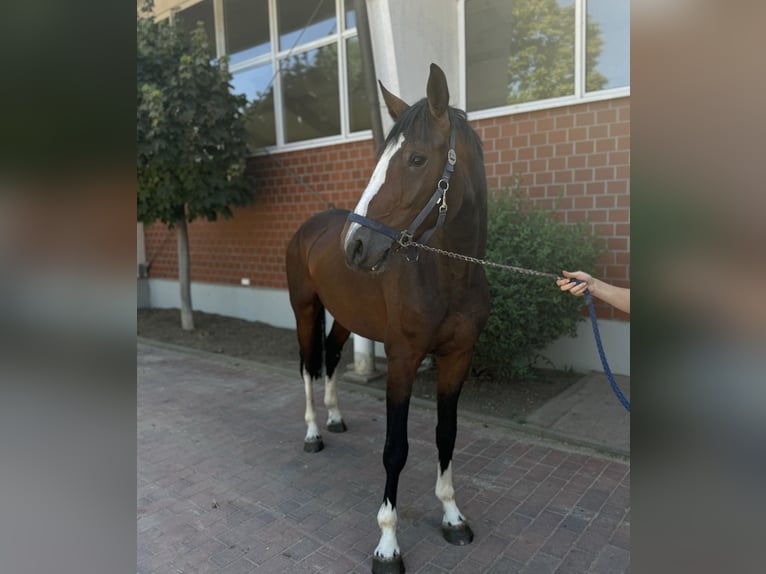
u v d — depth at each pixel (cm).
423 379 495
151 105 569
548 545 250
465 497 295
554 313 432
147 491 312
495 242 422
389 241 195
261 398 485
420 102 206
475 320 241
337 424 397
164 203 651
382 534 241
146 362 619
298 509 290
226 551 253
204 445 379
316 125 680
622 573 229
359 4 459
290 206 717
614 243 471
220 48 771
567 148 489
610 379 193
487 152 538
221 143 634
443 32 531
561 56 489
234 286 816
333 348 394
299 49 673
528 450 353
